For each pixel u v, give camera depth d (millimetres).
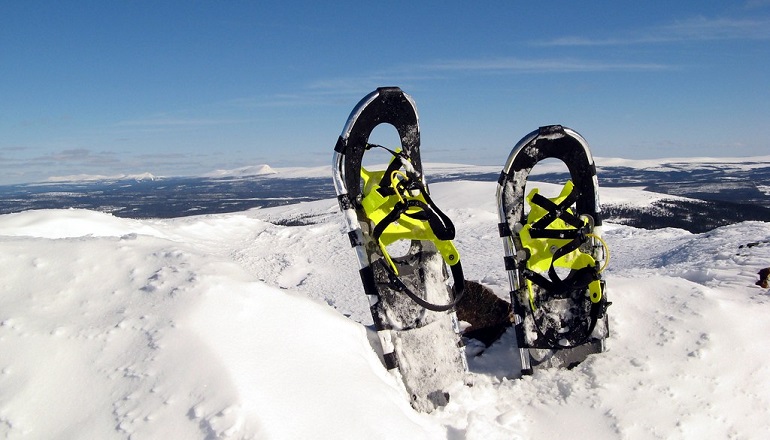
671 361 3070
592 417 2740
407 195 3236
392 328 2947
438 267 3289
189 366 2078
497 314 3672
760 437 2650
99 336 2199
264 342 2332
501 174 3240
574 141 3314
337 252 12891
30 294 2398
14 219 9695
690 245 6816
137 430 1858
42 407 1924
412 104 3232
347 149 3031
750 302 3615
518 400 2949
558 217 3309
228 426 1864
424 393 2850
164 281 2516
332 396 2225
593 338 3293
